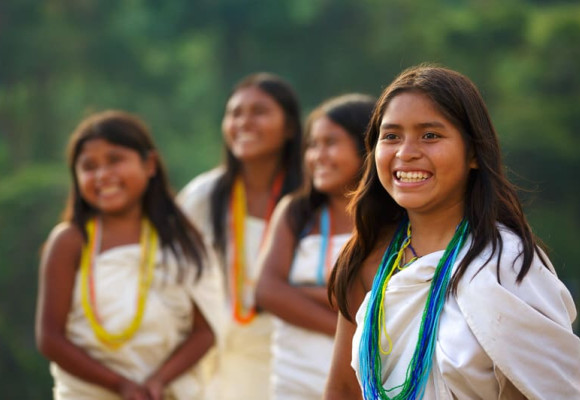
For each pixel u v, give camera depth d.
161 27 69.69
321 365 10.84
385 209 7.90
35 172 50.75
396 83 7.50
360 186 7.93
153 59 68.62
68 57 65.69
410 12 73.25
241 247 13.66
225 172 14.19
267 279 11.31
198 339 12.00
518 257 7.12
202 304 12.05
